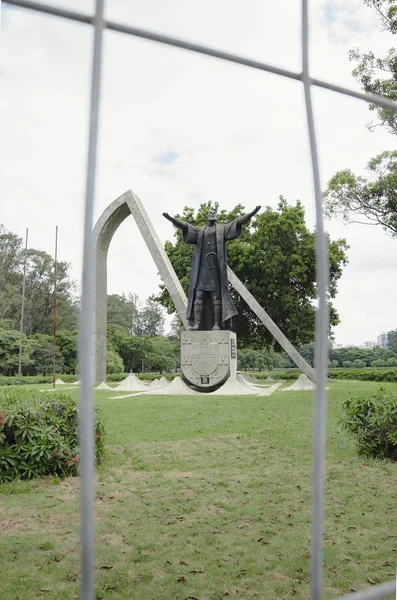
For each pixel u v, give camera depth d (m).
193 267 19.62
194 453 8.16
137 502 5.59
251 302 25.14
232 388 17.84
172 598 3.45
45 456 6.49
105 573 3.82
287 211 30.95
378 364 49.53
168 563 4.00
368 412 7.86
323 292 1.52
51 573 3.80
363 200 17.81
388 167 17.64
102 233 22.91
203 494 5.88
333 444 8.70
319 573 1.40
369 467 7.15
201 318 19.66
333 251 32.19
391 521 4.96
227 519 5.02
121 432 9.98
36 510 5.29
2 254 51.38
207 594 3.51
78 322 1.24
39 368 40.84
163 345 56.34
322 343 1.50
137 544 4.38
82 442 1.19
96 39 1.38
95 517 5.08
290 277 30.75
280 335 24.55
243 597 3.46
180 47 1.55
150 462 7.54
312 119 1.71
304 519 5.02
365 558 4.10
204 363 18.53
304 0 1.75
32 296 50.84
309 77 1.74
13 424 6.57
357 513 5.20
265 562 4.02
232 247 31.14
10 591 3.50
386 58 15.91
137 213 22.36
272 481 6.42
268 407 13.26
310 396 15.73
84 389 1.21
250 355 55.34
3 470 6.42
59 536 4.56
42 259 52.31
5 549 4.25
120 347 53.16
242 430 10.14
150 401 14.87
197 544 4.39
